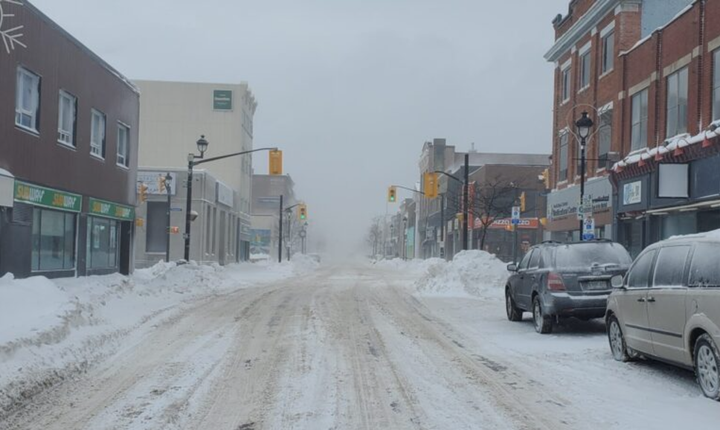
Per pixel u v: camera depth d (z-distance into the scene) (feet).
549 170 113.60
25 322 33.19
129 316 48.49
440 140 280.10
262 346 37.52
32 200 60.03
